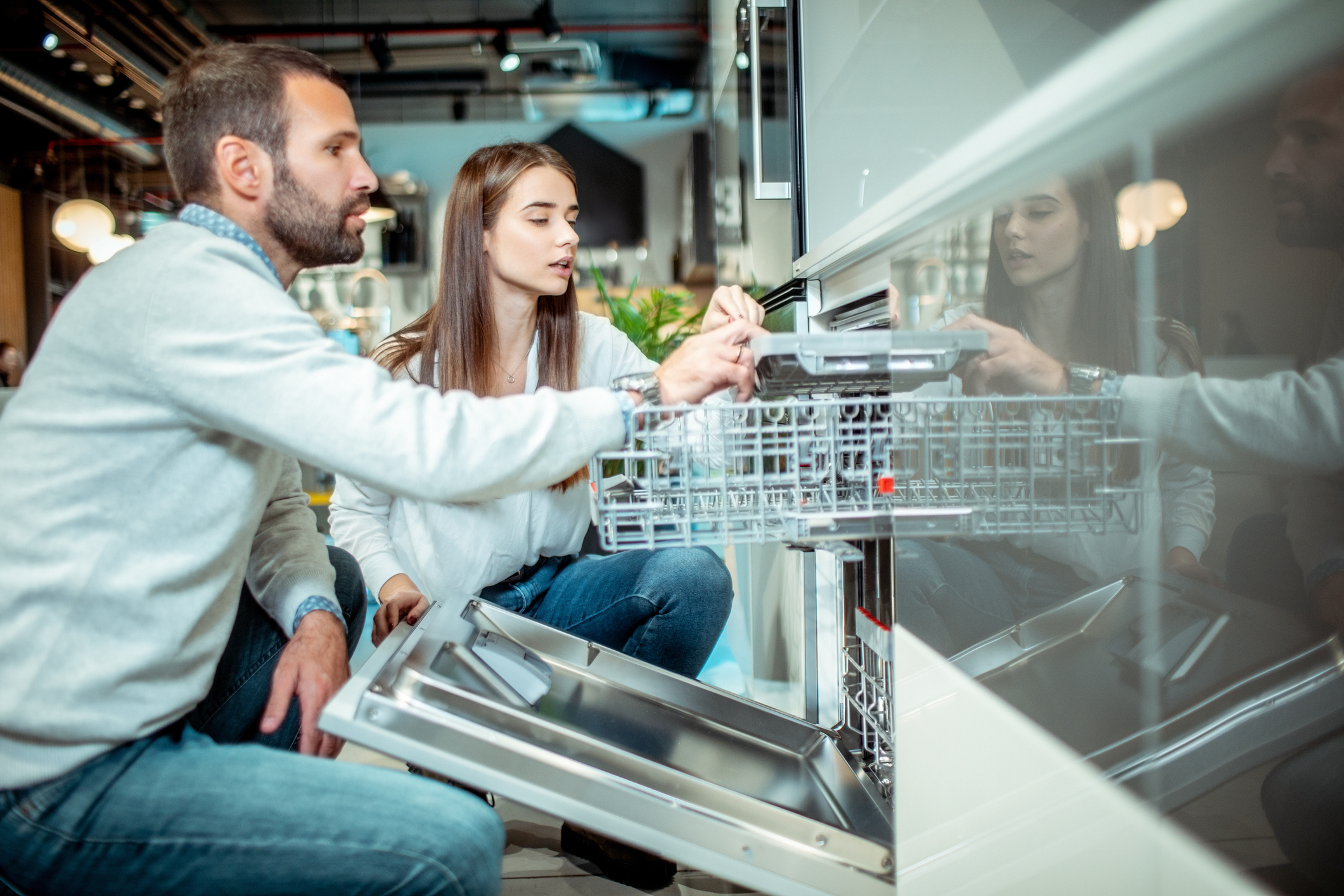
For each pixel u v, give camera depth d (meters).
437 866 0.76
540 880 1.34
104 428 0.81
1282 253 0.43
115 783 0.78
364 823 0.77
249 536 0.92
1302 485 0.43
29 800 0.77
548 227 1.39
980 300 0.71
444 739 0.75
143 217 6.57
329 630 1.08
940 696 0.76
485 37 5.85
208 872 0.76
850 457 0.98
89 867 0.77
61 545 0.78
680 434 0.89
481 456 0.83
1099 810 0.60
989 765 0.71
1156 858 0.56
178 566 0.83
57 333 0.83
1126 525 0.56
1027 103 0.63
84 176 6.54
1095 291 0.57
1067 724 0.62
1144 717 0.55
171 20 5.42
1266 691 0.47
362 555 1.43
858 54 1.20
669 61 6.29
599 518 0.86
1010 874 0.68
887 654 1.12
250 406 0.81
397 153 6.39
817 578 1.45
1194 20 0.46
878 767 1.14
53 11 5.07
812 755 1.01
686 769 0.90
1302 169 0.41
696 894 1.29
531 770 0.75
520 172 1.38
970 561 0.72
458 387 1.41
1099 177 0.55
